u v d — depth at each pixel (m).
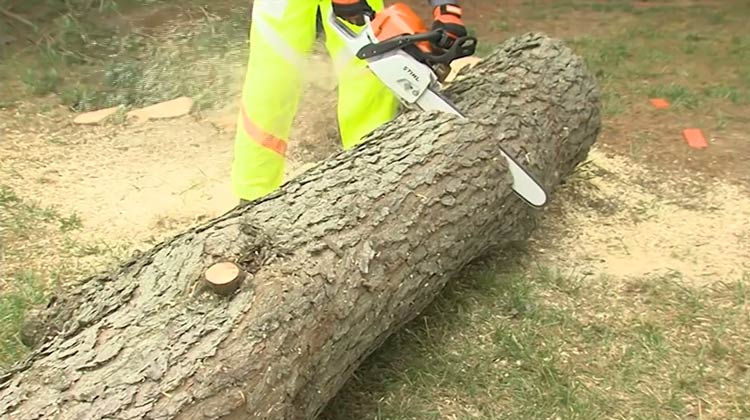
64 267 3.97
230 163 5.09
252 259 2.69
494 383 3.25
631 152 5.36
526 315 3.64
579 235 4.36
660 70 6.91
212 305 2.54
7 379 2.38
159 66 6.48
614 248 4.25
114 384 2.30
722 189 4.89
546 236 4.35
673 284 3.91
